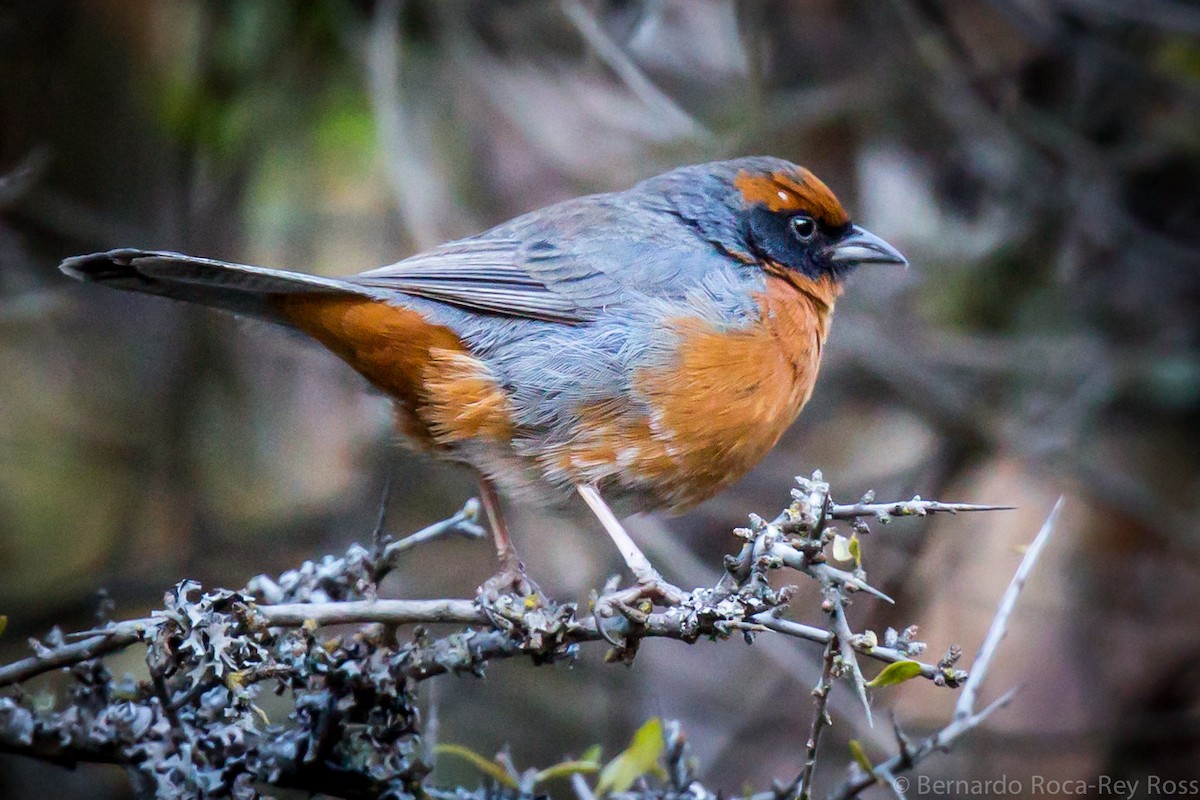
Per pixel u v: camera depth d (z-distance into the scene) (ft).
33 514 44.39
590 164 42.14
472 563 43.21
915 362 42.37
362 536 42.50
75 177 41.19
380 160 40.78
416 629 20.65
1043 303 43.42
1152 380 42.52
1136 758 42.09
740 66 42.98
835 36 43.70
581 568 43.29
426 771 20.26
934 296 43.91
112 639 19.42
